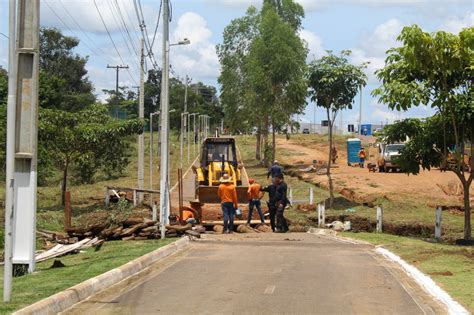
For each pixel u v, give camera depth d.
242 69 64.00
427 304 10.05
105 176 53.62
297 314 9.27
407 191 36.94
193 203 26.69
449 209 31.53
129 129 32.22
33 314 8.66
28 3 11.76
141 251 15.89
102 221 22.61
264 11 62.47
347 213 29.97
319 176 46.31
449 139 21.98
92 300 10.30
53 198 37.56
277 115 52.12
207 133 99.94
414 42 19.16
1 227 24.02
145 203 33.84
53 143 31.89
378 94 20.88
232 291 11.02
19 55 11.87
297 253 16.59
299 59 52.06
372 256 16.22
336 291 11.07
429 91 20.94
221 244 19.31
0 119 30.36
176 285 11.64
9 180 10.08
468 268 13.51
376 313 9.35
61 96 56.75
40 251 18.20
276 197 25.98
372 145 65.62
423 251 16.70
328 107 33.31
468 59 19.56
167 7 24.23
